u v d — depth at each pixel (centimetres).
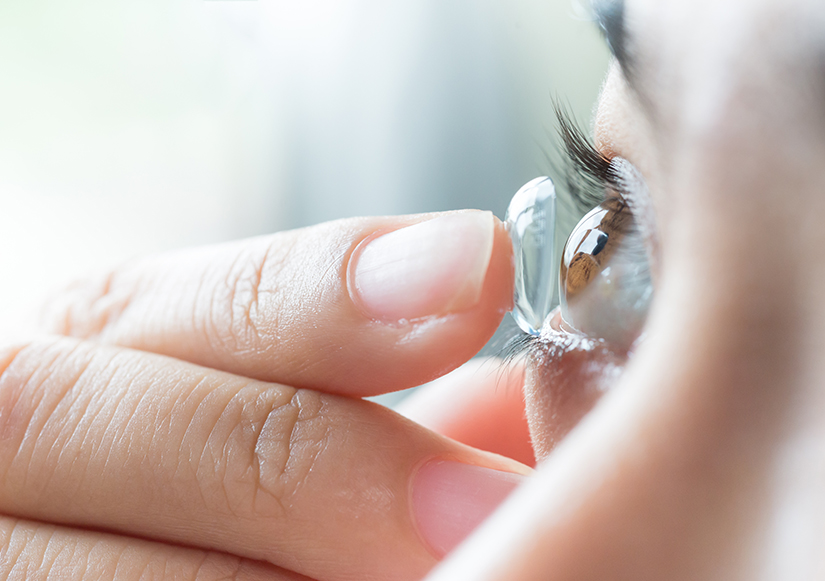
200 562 16
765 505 12
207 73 43
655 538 12
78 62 43
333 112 41
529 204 15
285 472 15
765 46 12
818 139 11
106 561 16
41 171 44
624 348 14
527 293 15
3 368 16
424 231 15
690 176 12
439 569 12
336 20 40
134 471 16
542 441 15
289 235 16
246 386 16
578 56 27
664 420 12
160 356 16
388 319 15
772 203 12
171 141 44
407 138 39
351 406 16
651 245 13
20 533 16
